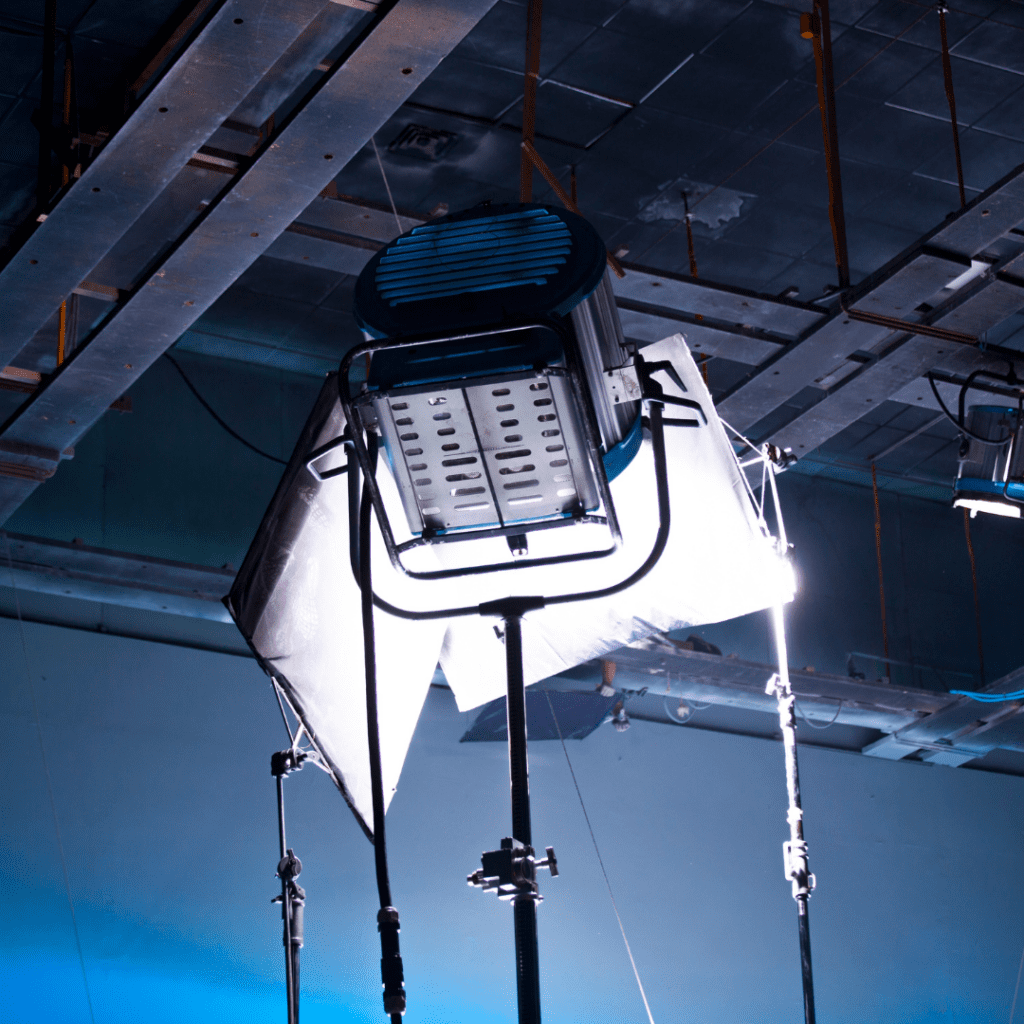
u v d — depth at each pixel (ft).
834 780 27.86
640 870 25.03
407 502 4.89
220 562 23.71
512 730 4.82
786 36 18.61
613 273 18.03
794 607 28.35
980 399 20.90
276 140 14.11
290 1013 5.98
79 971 20.43
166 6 16.87
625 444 5.35
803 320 19.02
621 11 18.01
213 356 25.05
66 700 22.02
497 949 23.17
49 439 18.54
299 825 22.61
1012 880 28.68
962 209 17.08
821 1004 25.62
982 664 29.53
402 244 4.92
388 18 12.34
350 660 6.59
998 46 19.10
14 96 18.21
